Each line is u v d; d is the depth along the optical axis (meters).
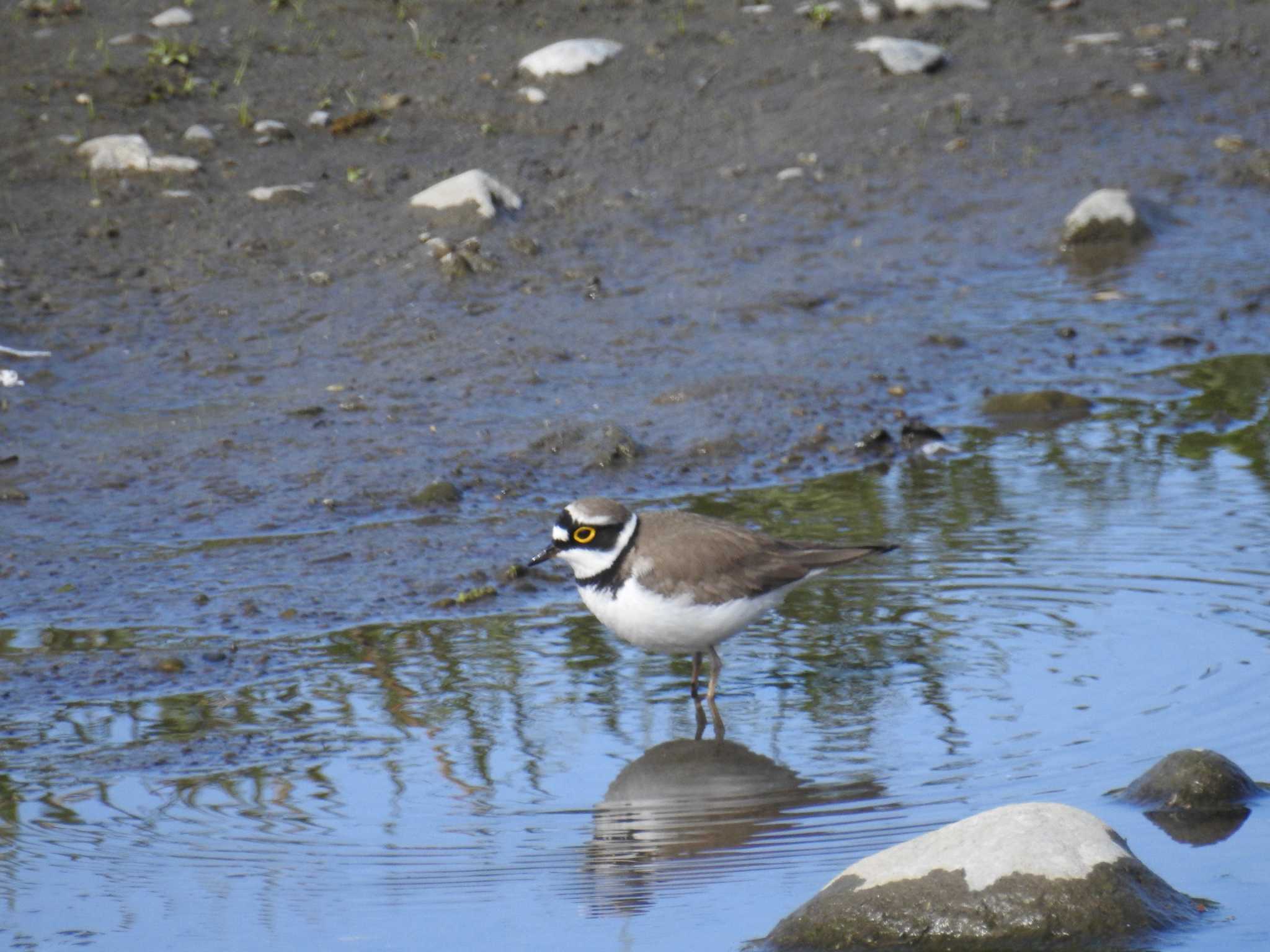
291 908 7.05
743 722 9.10
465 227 18.14
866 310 17.09
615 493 12.99
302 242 17.77
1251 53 24.36
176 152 19.45
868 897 6.85
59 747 8.77
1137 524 11.97
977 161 20.78
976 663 9.76
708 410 14.61
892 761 8.48
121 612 10.71
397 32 23.25
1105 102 22.61
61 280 16.61
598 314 16.67
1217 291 17.66
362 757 8.65
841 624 10.47
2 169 18.78
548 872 7.38
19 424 13.95
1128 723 8.87
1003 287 17.78
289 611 10.74
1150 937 6.68
